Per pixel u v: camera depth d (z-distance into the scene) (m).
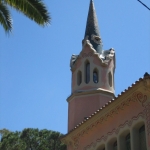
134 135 18.61
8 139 43.03
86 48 29.05
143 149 18.16
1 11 19.39
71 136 23.81
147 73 17.19
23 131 46.31
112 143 20.64
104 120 21.14
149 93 17.81
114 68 29.50
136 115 18.77
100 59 28.50
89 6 33.28
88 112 26.33
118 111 20.17
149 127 17.58
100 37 30.62
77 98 27.28
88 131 22.48
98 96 26.86
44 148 44.62
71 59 29.67
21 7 18.06
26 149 45.09
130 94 19.06
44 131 47.22
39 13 18.45
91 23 31.47
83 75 28.08
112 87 28.11
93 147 21.61
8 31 19.47
